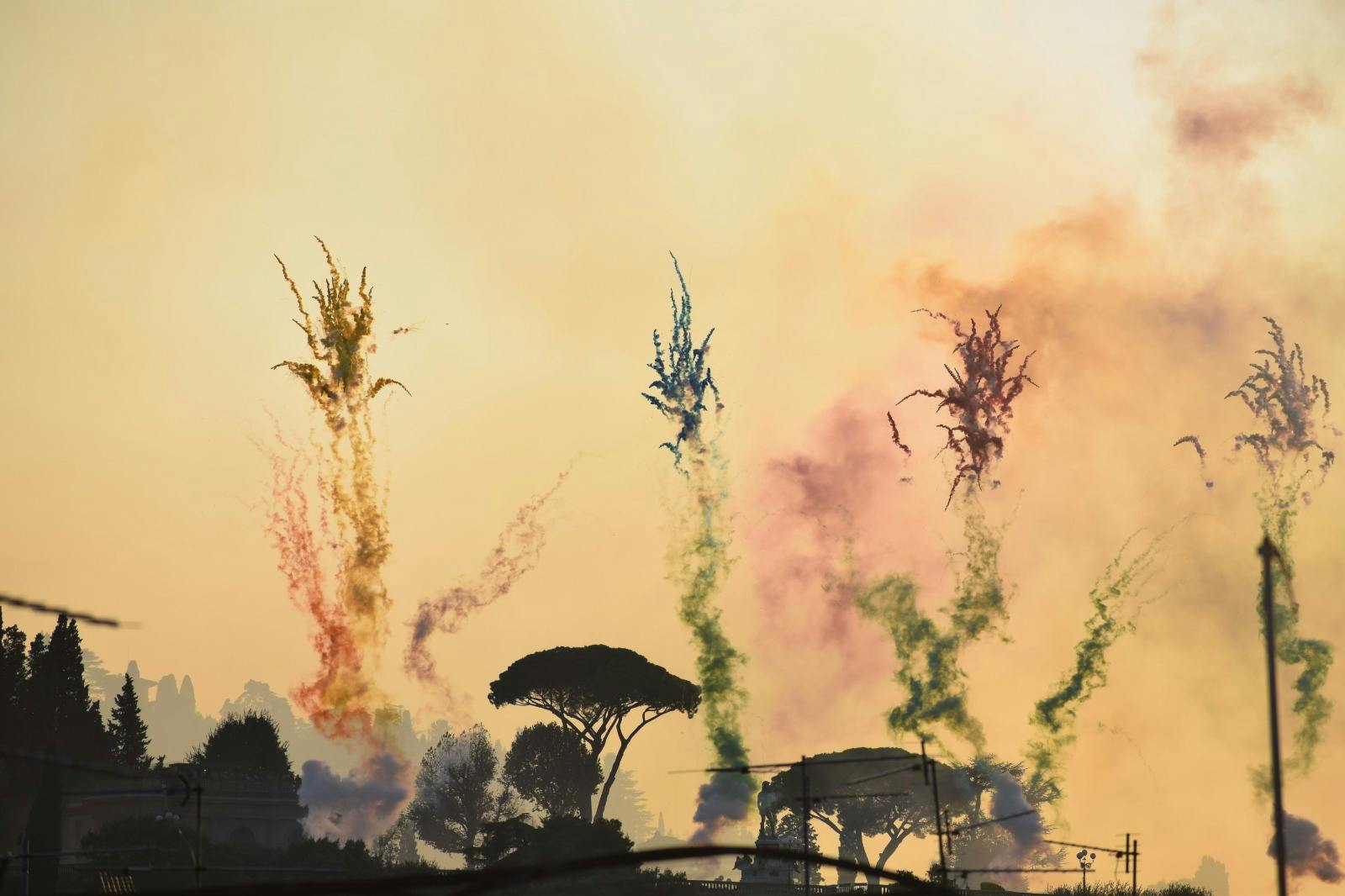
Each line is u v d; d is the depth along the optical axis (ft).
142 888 283.59
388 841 467.11
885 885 367.86
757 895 374.02
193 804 337.52
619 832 381.81
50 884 277.44
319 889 55.88
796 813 471.21
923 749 177.37
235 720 400.06
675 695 472.03
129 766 367.45
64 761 73.15
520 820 380.17
